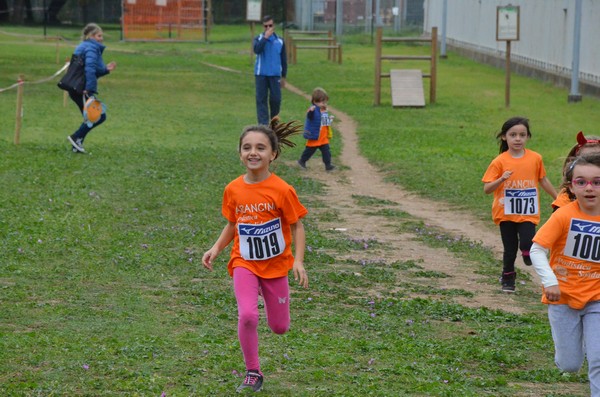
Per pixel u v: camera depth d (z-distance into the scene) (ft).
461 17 308.19
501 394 33.96
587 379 36.88
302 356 37.58
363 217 78.54
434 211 83.56
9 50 261.85
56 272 51.49
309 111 102.47
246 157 32.45
